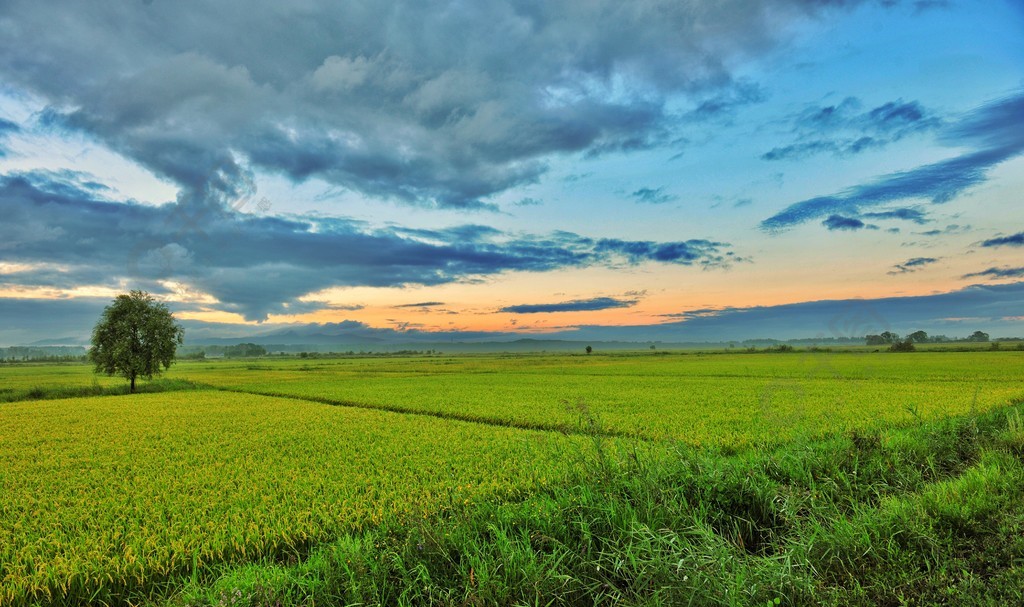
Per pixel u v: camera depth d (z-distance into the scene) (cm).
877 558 622
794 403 2588
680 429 1816
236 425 2256
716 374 5516
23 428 2252
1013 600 514
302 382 5338
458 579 596
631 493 788
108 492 1161
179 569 748
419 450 1552
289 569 651
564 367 7900
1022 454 1067
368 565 611
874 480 946
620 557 620
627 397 3144
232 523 901
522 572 577
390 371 7869
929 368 5475
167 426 2269
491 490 1030
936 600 532
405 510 866
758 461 1009
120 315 4734
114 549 821
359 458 1469
